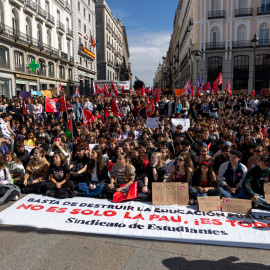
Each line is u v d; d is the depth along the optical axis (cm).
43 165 612
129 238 404
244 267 335
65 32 3500
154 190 535
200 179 550
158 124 945
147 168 595
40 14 2747
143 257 355
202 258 354
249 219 463
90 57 4456
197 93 1828
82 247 378
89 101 1496
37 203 530
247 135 735
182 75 5156
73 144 774
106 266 336
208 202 502
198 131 903
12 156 615
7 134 852
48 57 3011
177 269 331
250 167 604
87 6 4366
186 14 4259
